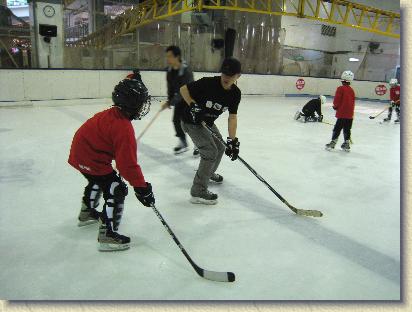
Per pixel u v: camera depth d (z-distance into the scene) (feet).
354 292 5.55
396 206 9.18
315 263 6.33
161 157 12.85
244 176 11.09
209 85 7.71
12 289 5.30
